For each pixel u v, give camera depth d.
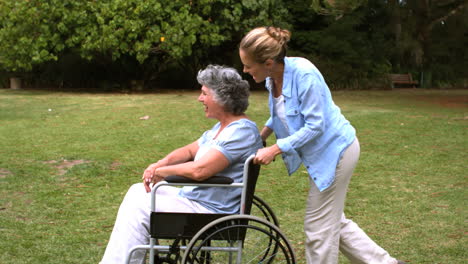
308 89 2.50
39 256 3.39
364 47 20.69
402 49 22.92
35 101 12.98
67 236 3.77
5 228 3.92
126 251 2.58
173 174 2.58
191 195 2.70
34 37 14.96
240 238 2.53
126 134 8.18
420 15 23.53
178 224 2.52
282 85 2.61
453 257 3.42
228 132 2.62
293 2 19.06
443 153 6.80
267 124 2.91
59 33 15.02
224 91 2.64
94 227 3.99
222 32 16.30
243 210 2.57
